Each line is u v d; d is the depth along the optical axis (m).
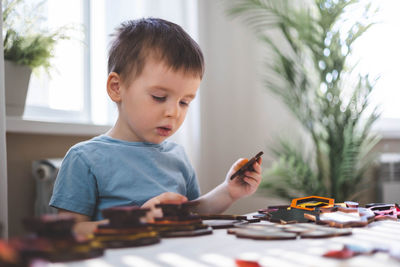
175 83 0.86
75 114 1.89
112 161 0.90
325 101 2.00
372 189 2.29
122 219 0.48
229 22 2.57
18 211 1.57
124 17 2.00
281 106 2.44
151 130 0.89
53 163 1.54
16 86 1.53
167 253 0.44
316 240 0.52
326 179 2.09
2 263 0.32
